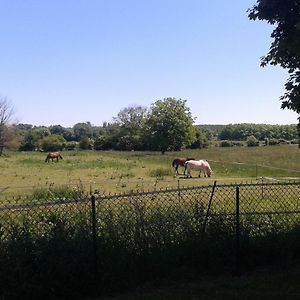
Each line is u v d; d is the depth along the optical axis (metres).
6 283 5.82
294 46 8.10
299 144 9.82
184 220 7.19
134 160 55.97
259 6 8.55
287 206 8.86
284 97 8.95
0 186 23.67
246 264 7.36
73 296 6.17
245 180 26.19
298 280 6.75
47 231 6.22
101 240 6.48
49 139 100.12
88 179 29.38
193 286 6.57
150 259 6.74
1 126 87.12
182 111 84.00
